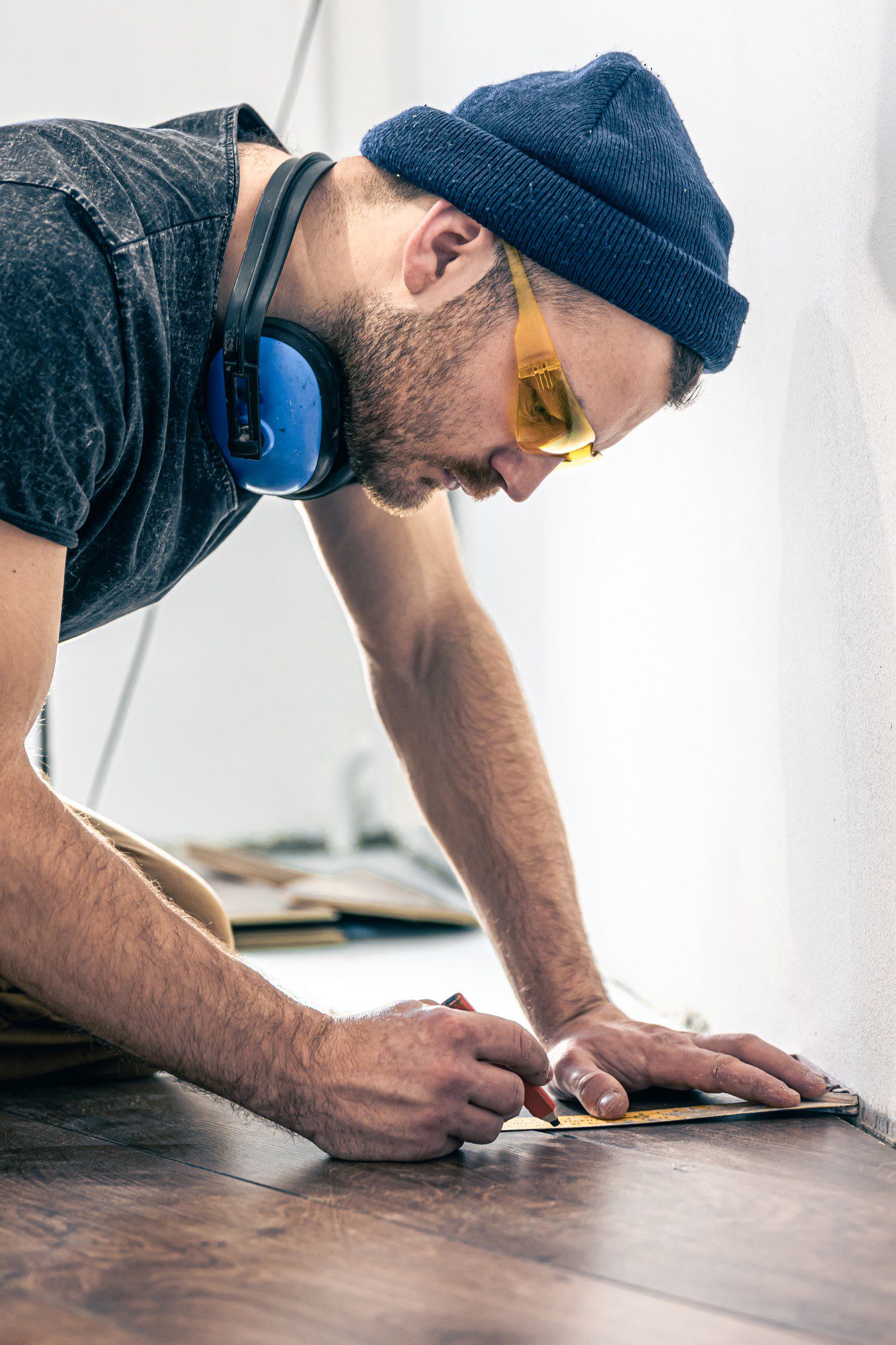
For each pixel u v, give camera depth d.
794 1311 0.77
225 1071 0.99
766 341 1.39
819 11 1.23
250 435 1.09
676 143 1.12
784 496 1.35
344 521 1.40
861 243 1.16
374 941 2.27
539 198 1.04
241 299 1.06
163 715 2.93
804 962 1.33
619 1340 0.73
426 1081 1.01
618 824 1.92
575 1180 1.00
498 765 1.38
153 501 1.09
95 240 0.96
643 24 1.69
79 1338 0.72
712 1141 1.11
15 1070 1.29
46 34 2.71
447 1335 0.73
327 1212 0.93
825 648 1.26
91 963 0.94
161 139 1.11
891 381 1.11
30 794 0.94
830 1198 0.96
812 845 1.30
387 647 1.44
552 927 1.33
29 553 0.94
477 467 1.14
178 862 1.51
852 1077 1.22
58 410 0.93
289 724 3.00
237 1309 0.76
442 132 1.07
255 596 2.96
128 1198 0.96
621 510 1.85
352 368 1.11
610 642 1.92
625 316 1.07
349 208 1.12
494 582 2.51
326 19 2.82
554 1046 1.28
